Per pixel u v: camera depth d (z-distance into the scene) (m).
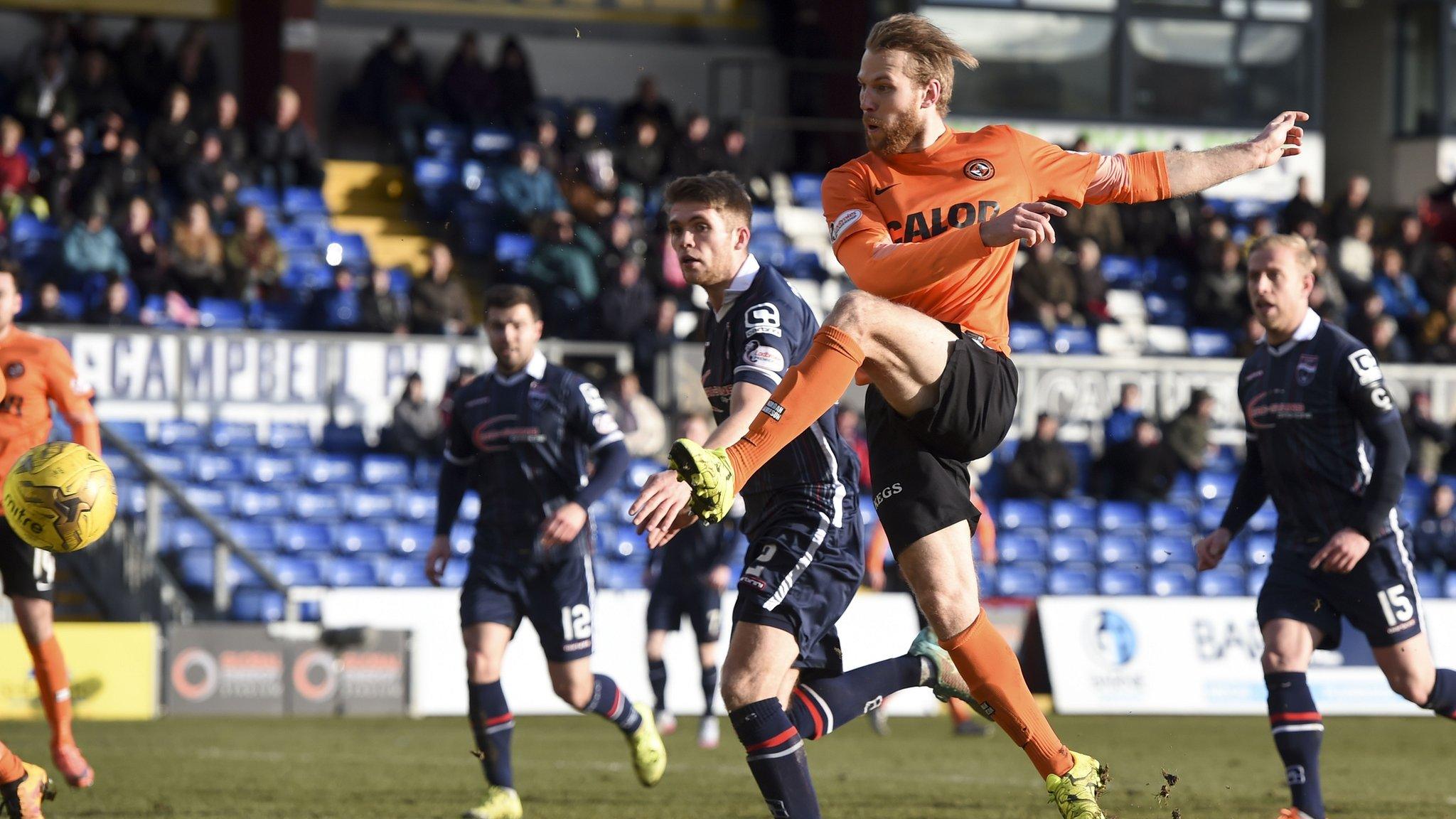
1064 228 46.41
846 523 12.40
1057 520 40.72
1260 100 52.56
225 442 38.16
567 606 17.36
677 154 45.25
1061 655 33.41
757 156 51.66
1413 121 56.59
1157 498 41.12
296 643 31.50
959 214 11.21
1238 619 34.56
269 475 37.91
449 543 18.16
